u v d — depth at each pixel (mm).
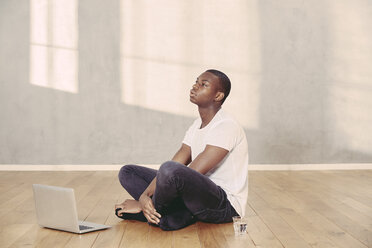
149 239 2439
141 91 5898
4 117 5867
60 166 5875
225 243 2379
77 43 5887
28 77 5867
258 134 5973
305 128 6008
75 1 5883
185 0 5918
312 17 6008
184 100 5918
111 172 5652
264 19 5965
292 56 5988
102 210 3270
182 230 2637
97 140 5883
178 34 5914
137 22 5906
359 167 6055
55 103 5875
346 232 2639
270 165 5977
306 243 2396
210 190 2529
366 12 6059
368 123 6070
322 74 6020
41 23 5875
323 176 5285
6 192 4059
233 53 5938
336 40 6035
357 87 6059
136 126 5902
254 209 3338
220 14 5934
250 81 5957
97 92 5883
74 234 2543
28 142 5871
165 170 2393
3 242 2389
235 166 2719
